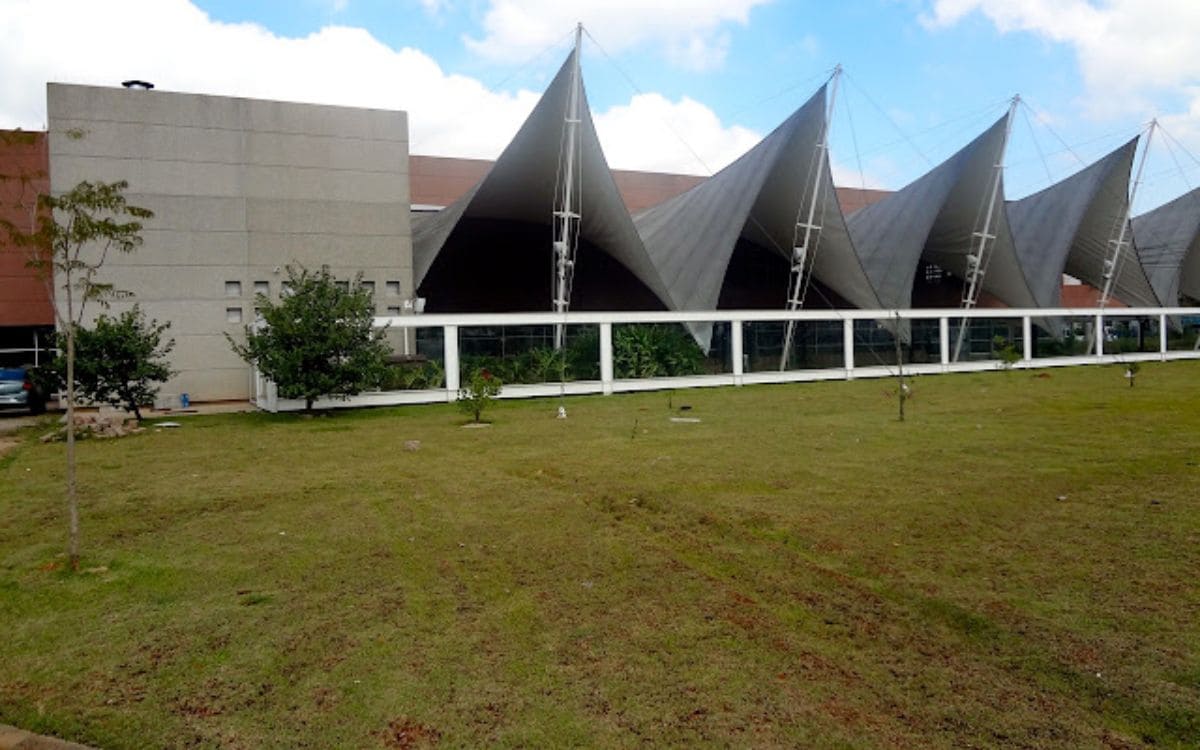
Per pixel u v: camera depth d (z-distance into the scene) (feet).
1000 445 42.83
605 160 91.35
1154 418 53.57
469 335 76.95
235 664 16.42
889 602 19.63
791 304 110.11
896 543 24.54
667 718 13.94
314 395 62.39
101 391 60.34
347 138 85.76
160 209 78.43
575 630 18.02
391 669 16.07
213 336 80.33
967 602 19.38
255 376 78.33
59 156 74.79
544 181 98.17
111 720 14.17
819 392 80.38
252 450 46.47
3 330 83.61
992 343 111.04
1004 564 22.29
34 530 27.91
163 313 78.43
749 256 139.03
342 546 25.30
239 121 81.46
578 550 24.47
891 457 39.70
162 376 62.69
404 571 22.58
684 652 16.75
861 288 121.39
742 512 28.66
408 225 88.48
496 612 19.22
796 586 20.90
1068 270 161.79
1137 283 152.97
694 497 31.22
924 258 150.82
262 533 27.07
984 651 16.72
